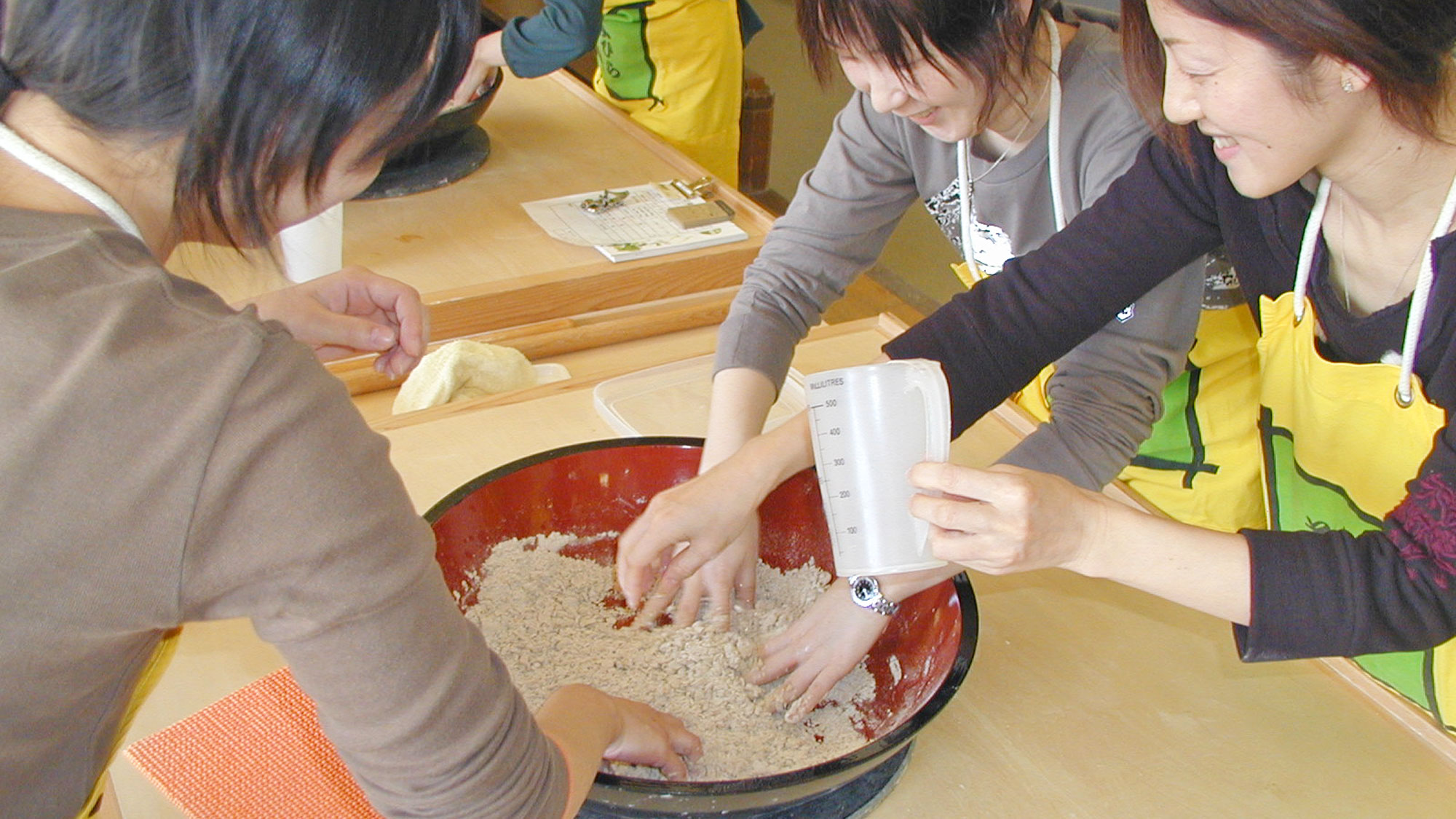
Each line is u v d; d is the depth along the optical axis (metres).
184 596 0.52
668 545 1.00
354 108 0.53
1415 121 0.77
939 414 0.84
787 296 1.33
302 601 0.54
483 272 1.78
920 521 0.87
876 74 1.04
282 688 0.98
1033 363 1.12
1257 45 0.73
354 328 1.04
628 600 1.04
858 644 1.02
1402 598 0.81
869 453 0.86
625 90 2.75
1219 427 1.42
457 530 1.05
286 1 0.49
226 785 0.89
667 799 0.78
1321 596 0.82
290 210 0.59
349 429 0.56
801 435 1.05
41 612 0.50
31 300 0.51
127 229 0.57
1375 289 1.00
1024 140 1.21
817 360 1.54
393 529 0.56
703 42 2.66
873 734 1.01
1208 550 0.84
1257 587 0.82
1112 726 1.00
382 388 1.56
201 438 0.50
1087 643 1.10
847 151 1.35
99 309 0.52
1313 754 0.98
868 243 1.40
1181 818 0.91
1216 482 1.44
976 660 1.07
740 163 3.50
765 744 0.98
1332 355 1.06
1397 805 0.93
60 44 0.50
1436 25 0.71
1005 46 1.00
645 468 1.14
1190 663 1.08
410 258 1.81
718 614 1.11
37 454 0.49
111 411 0.50
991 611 1.13
